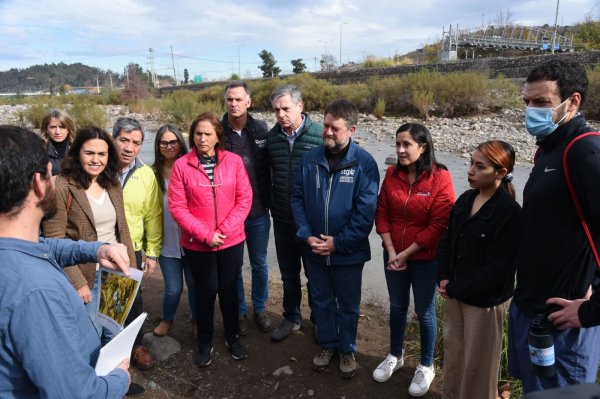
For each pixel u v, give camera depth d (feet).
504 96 55.11
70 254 5.67
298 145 10.41
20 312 3.60
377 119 56.65
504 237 7.00
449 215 8.24
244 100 10.69
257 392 9.32
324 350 10.01
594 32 99.14
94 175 8.65
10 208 3.84
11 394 3.79
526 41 112.37
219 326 11.86
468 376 7.64
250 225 11.28
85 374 4.00
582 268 5.84
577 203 5.70
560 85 5.86
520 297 6.57
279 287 14.34
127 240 9.45
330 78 97.35
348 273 9.34
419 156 8.52
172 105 68.64
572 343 5.98
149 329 11.69
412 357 10.36
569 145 5.74
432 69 77.56
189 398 9.20
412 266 8.90
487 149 7.00
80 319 4.24
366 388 9.35
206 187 9.48
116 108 101.71
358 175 9.11
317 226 9.41
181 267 11.00
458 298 7.50
